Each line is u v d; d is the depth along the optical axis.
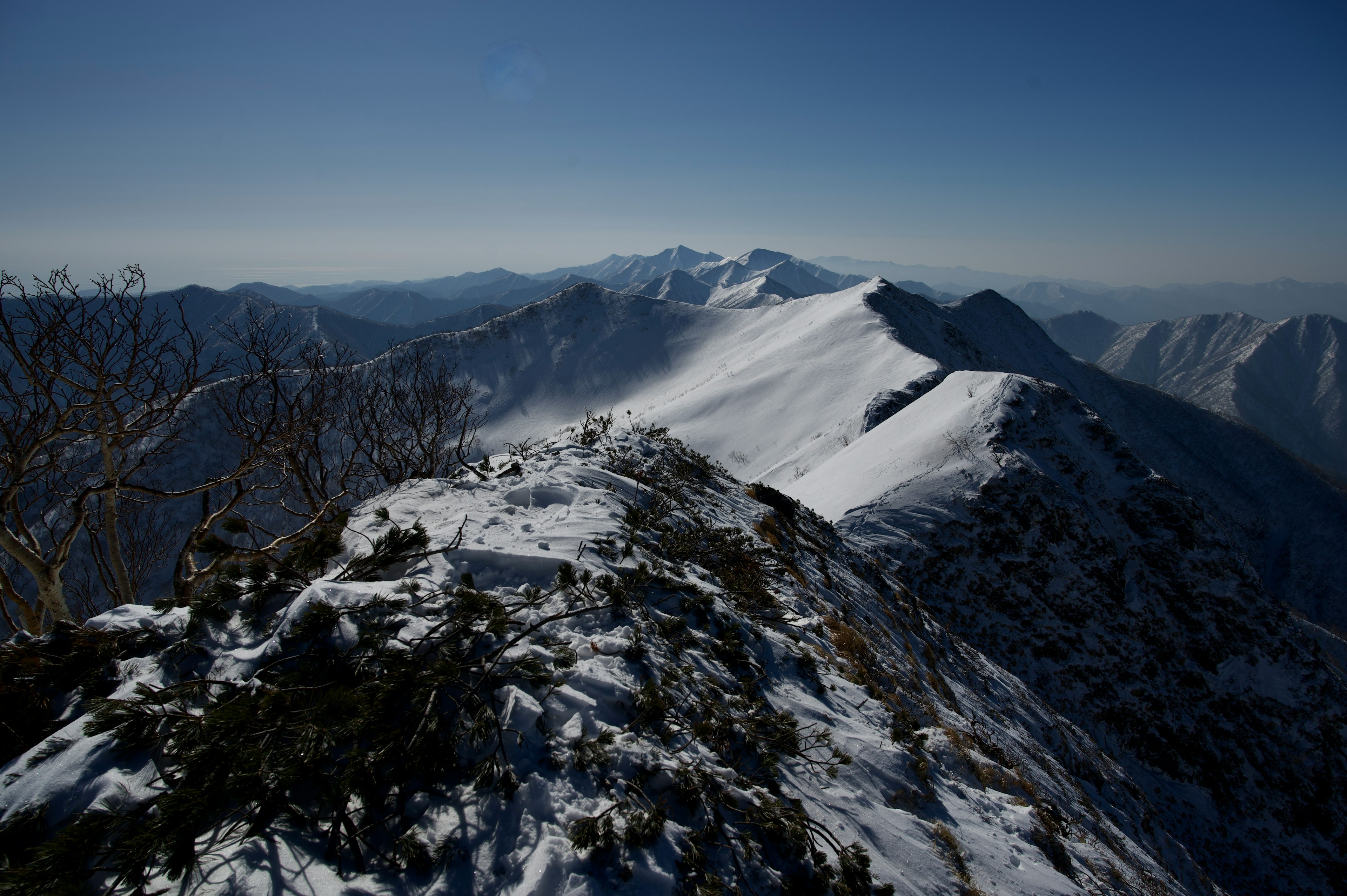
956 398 30.30
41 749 2.50
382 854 2.34
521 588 4.13
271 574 3.60
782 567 8.55
